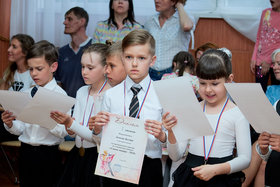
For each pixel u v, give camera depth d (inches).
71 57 150.6
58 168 100.3
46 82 103.3
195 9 160.9
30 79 132.3
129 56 74.9
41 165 97.0
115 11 146.6
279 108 79.4
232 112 73.7
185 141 76.8
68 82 148.6
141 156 70.7
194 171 73.0
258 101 61.3
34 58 100.0
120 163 71.4
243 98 62.6
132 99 77.7
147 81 79.0
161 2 141.3
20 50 133.3
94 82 91.3
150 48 75.6
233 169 69.0
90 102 91.1
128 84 78.9
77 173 86.0
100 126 76.2
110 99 79.6
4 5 168.7
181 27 141.3
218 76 72.2
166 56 141.4
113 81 89.8
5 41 168.7
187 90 65.0
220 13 156.6
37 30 170.7
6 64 169.0
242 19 153.6
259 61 143.5
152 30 146.5
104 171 71.8
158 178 76.9
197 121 66.3
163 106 67.2
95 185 83.1
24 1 169.8
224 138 73.0
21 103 85.4
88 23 166.4
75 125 82.6
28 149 97.4
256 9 154.0
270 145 67.7
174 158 73.8
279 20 138.7
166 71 140.6
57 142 99.6
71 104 78.7
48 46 103.5
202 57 75.3
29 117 80.3
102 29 149.3
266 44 141.7
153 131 69.6
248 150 71.2
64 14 167.5
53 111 79.7
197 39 160.6
